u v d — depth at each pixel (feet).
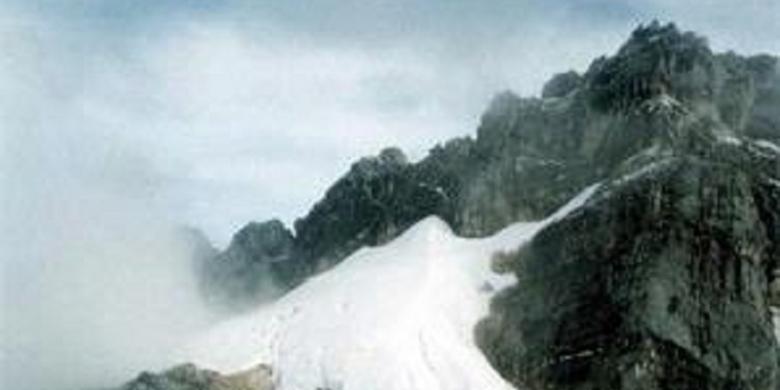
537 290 490.49
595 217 488.85
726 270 465.88
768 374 457.27
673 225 469.57
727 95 558.56
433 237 542.98
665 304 458.50
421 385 458.50
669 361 453.58
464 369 465.47
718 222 470.39
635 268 465.88
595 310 468.75
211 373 482.28
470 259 524.11
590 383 458.09
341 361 474.90
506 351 477.36
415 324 485.97
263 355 505.25
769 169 516.32
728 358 454.40
